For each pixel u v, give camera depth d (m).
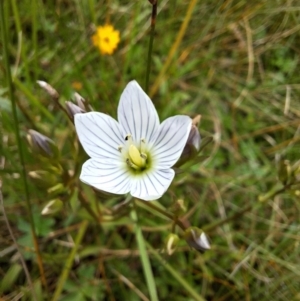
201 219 0.13
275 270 0.12
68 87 0.14
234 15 0.15
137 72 0.14
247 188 0.13
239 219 0.13
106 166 0.09
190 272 0.12
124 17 0.15
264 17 0.15
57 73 0.13
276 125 0.14
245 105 0.15
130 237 0.13
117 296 0.12
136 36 0.14
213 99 0.15
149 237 0.13
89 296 0.12
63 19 0.14
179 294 0.12
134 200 0.10
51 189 0.10
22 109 0.12
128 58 0.14
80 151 0.10
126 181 0.09
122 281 0.12
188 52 0.15
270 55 0.15
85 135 0.08
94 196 0.11
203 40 0.15
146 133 0.09
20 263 0.12
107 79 0.14
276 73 0.15
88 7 0.14
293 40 0.15
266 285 0.12
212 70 0.15
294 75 0.15
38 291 0.11
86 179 0.08
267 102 0.15
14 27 0.14
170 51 0.13
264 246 0.13
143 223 0.12
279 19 0.15
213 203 0.13
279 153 0.14
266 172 0.14
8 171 0.11
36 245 0.10
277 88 0.15
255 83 0.15
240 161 0.14
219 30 0.15
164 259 0.11
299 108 0.14
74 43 0.13
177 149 0.08
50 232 0.12
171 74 0.15
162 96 0.14
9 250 0.12
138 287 0.12
